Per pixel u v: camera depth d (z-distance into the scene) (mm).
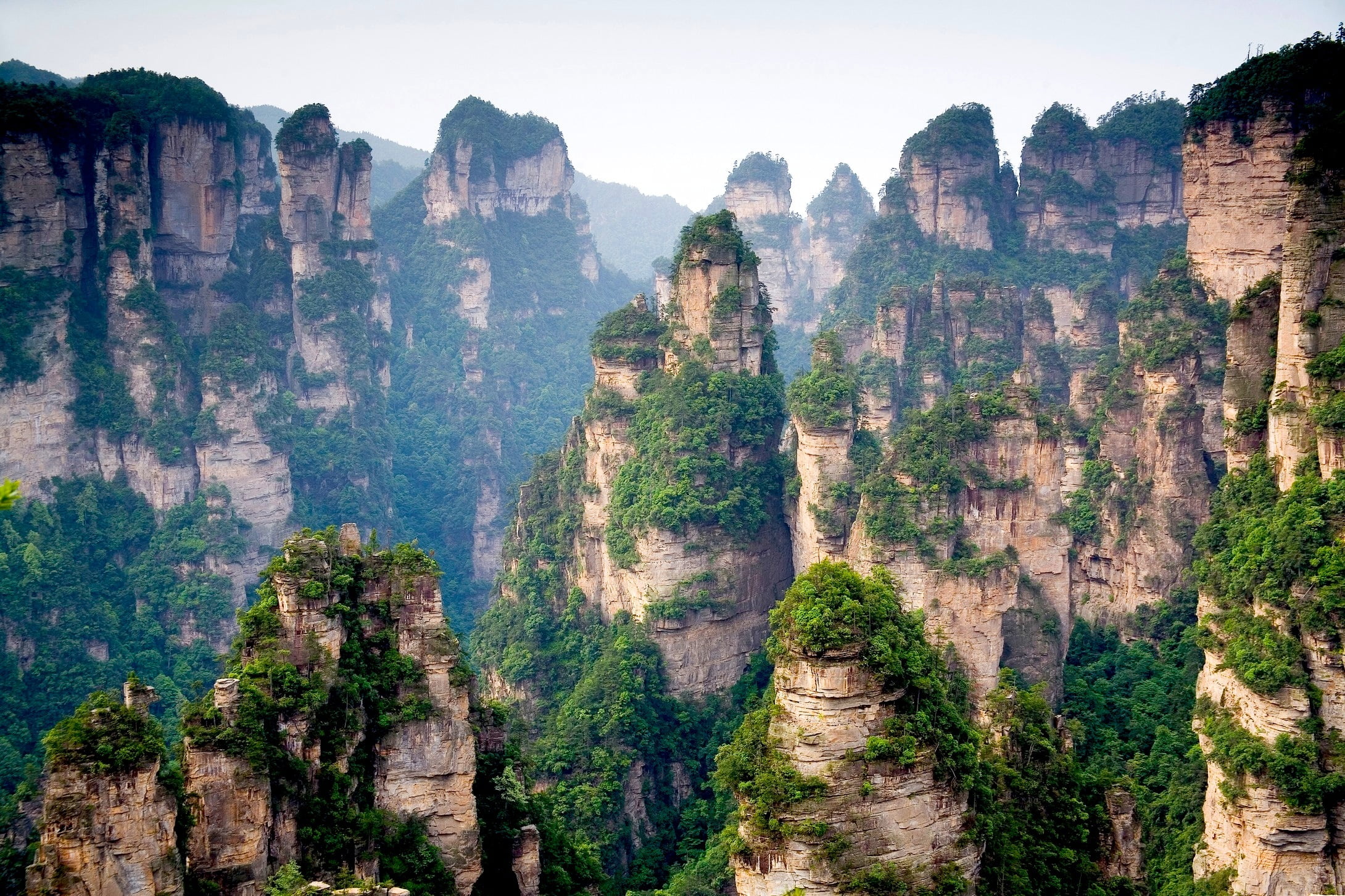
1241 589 86188
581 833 107625
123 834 59625
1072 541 130500
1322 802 77688
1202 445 130875
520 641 145875
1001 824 72438
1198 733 87250
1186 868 84562
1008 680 92812
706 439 136125
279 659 71250
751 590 137125
